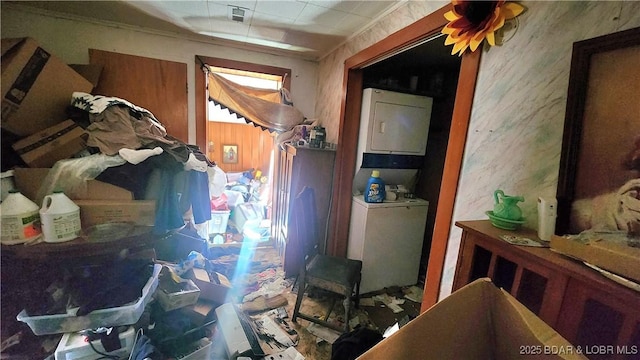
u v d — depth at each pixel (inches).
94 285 53.0
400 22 63.7
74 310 49.0
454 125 47.6
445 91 101.7
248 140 171.6
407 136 93.5
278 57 112.9
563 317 24.5
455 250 47.7
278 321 75.8
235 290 89.6
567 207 30.1
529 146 35.8
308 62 117.7
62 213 48.5
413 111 92.2
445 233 49.4
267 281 96.4
